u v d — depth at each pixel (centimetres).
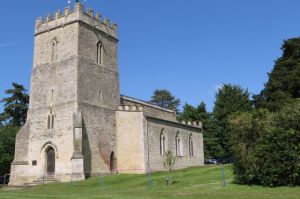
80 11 5181
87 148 4862
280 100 4844
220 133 8038
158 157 5525
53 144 4897
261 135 2788
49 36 5359
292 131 2655
